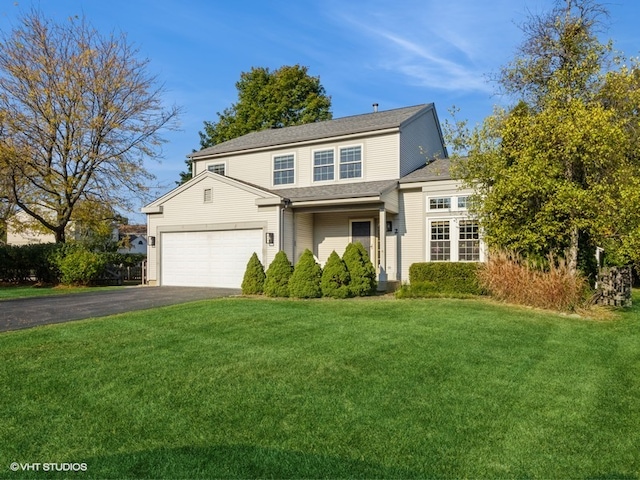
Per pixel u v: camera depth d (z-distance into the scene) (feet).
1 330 25.90
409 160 56.34
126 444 11.74
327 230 57.31
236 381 16.56
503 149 36.40
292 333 24.38
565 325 28.27
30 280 69.41
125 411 13.84
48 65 67.41
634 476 10.57
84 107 69.87
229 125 118.62
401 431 12.69
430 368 18.47
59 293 49.80
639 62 36.37
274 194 50.55
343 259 43.19
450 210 49.14
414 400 15.03
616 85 35.53
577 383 17.33
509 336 24.53
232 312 30.96
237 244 52.75
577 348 22.80
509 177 33.58
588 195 31.22
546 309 33.40
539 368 19.15
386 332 24.71
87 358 19.39
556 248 36.40
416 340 22.98
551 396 15.85
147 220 60.18
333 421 13.25
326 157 57.77
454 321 27.71
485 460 11.19
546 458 11.37
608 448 12.00
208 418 13.37
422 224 51.13
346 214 56.29
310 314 30.22
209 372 17.53
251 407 14.19
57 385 16.05
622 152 33.27
